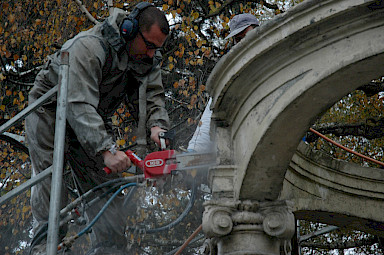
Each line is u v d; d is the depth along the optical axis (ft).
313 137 30.42
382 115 33.91
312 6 11.20
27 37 27.09
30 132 13.84
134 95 14.30
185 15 26.91
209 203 13.21
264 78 12.51
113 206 14.25
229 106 13.70
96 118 12.76
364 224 18.90
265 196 13.19
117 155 12.67
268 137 12.04
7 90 25.99
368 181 18.94
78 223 12.95
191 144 14.58
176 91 26.99
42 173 12.04
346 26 11.05
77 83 12.84
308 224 34.37
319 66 11.38
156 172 13.02
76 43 13.12
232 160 13.76
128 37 13.10
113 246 14.20
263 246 12.92
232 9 28.07
